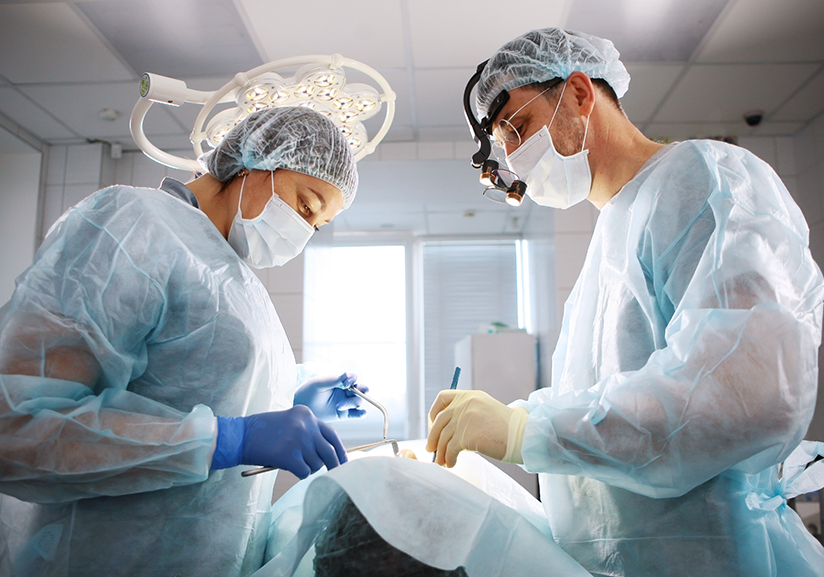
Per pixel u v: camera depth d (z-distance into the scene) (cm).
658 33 259
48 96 304
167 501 92
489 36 262
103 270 89
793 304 80
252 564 102
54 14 244
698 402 76
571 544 98
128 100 309
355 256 511
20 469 78
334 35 261
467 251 519
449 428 93
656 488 81
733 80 296
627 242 101
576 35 119
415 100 317
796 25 254
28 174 349
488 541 78
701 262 84
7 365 80
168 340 98
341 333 496
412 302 500
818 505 289
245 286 108
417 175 386
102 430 80
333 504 81
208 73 288
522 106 120
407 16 249
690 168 94
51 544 88
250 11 245
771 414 74
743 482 87
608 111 117
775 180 93
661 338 94
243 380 101
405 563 75
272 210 119
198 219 109
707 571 84
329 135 123
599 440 80
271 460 88
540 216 418
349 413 155
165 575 91
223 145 123
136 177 364
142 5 238
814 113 328
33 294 84
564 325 128
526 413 92
